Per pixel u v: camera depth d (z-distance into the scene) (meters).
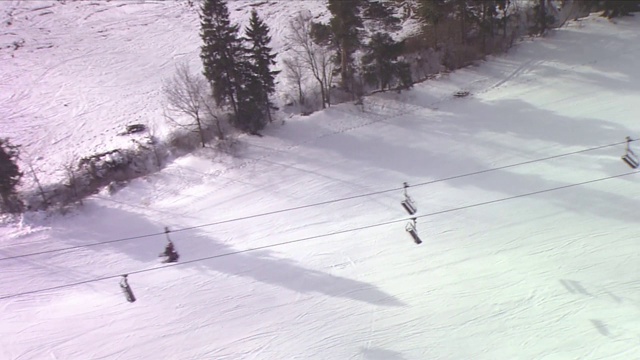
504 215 33.62
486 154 38.31
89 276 33.03
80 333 29.56
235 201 37.34
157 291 31.55
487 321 27.69
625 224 31.97
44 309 31.09
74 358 28.31
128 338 29.09
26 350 28.86
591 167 35.97
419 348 26.94
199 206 37.31
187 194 38.53
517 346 26.38
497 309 28.19
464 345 26.77
